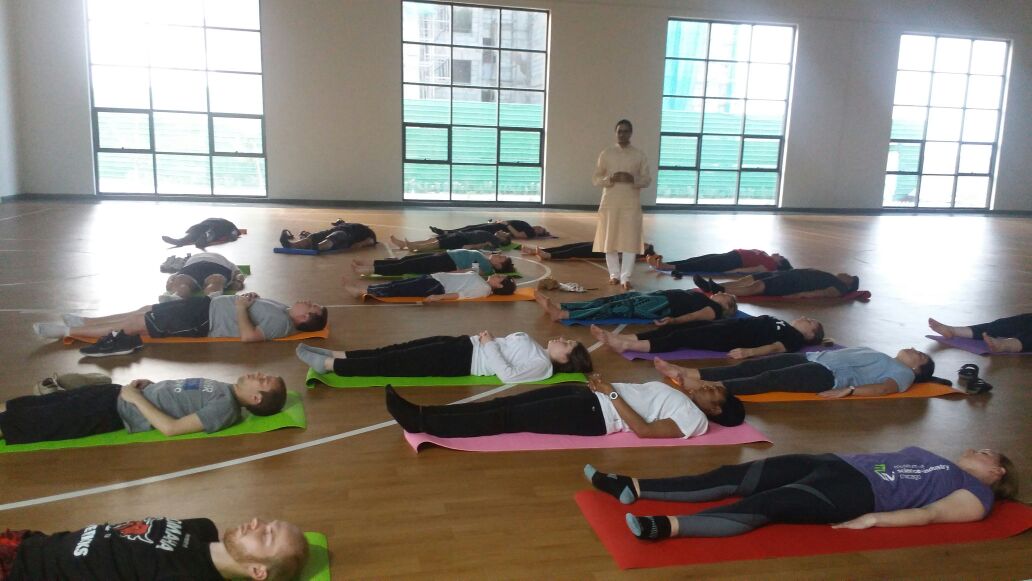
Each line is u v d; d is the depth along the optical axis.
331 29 13.59
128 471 2.74
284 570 1.98
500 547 2.33
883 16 15.91
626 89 15.10
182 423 3.02
